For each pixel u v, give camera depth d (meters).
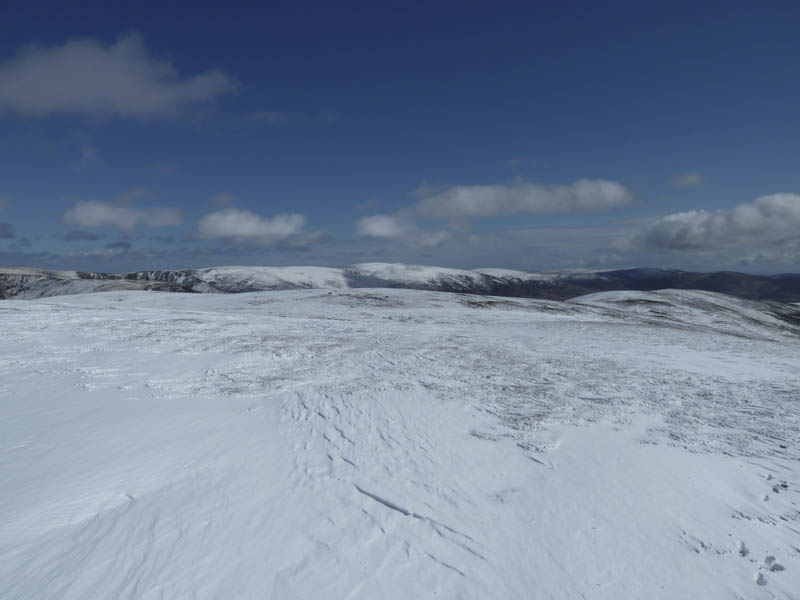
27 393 13.16
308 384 14.74
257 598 5.40
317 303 49.09
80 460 8.79
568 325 36.19
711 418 11.88
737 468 8.97
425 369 17.47
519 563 6.33
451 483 8.31
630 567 6.37
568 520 7.32
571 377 16.70
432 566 6.14
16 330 22.78
